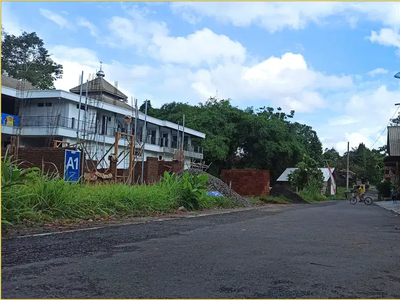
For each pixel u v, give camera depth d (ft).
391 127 112.16
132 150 53.26
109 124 107.65
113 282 11.47
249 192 77.56
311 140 208.95
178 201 41.86
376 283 12.25
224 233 23.26
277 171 157.58
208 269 13.44
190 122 145.59
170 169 69.67
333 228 27.89
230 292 10.87
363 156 246.06
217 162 153.48
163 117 154.51
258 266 14.11
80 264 13.60
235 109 161.48
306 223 31.50
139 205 34.86
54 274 12.16
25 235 19.56
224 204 51.57
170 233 22.65
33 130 89.81
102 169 54.08
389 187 115.03
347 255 16.71
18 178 24.32
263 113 166.61
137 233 22.12
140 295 10.35
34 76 134.00
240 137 151.23
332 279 12.58
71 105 95.55
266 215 40.34
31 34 148.36
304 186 117.29
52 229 22.29
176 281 11.79
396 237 23.18
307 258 15.83
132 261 14.35
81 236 20.06
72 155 41.04
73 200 28.09
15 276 11.80
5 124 90.63
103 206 30.96
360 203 87.35
